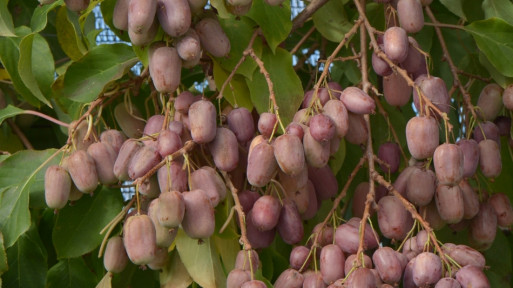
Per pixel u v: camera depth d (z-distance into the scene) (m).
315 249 0.87
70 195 0.91
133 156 0.87
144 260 0.83
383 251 0.83
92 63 0.94
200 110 0.85
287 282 0.86
